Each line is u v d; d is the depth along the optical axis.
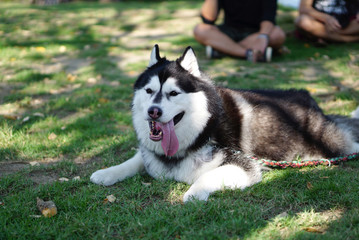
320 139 3.44
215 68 7.07
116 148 3.86
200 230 2.19
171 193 2.79
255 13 7.77
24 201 2.61
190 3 15.99
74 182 2.96
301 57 7.89
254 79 6.29
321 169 3.13
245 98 3.37
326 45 8.69
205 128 2.92
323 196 2.60
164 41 9.34
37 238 2.21
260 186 2.85
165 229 2.22
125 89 5.82
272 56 8.07
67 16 12.38
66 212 2.52
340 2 8.36
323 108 4.84
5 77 6.34
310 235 2.09
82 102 5.20
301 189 2.77
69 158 3.64
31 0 17.75
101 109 4.99
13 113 4.79
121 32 10.72
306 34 9.00
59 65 7.32
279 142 3.28
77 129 4.32
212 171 2.80
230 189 2.73
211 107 2.94
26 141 3.88
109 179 2.97
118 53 8.29
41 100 5.36
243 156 2.99
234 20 7.94
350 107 4.78
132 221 2.34
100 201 2.66
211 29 7.73
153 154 3.06
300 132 3.38
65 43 9.08
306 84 5.97
